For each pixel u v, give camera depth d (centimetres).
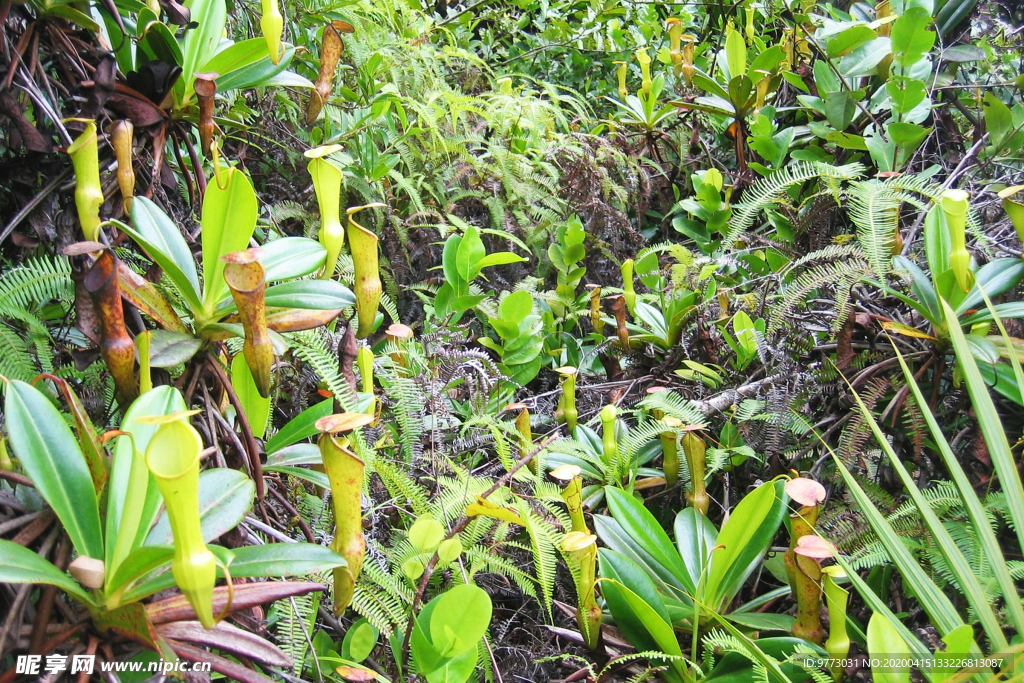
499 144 343
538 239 324
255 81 144
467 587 124
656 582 163
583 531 148
